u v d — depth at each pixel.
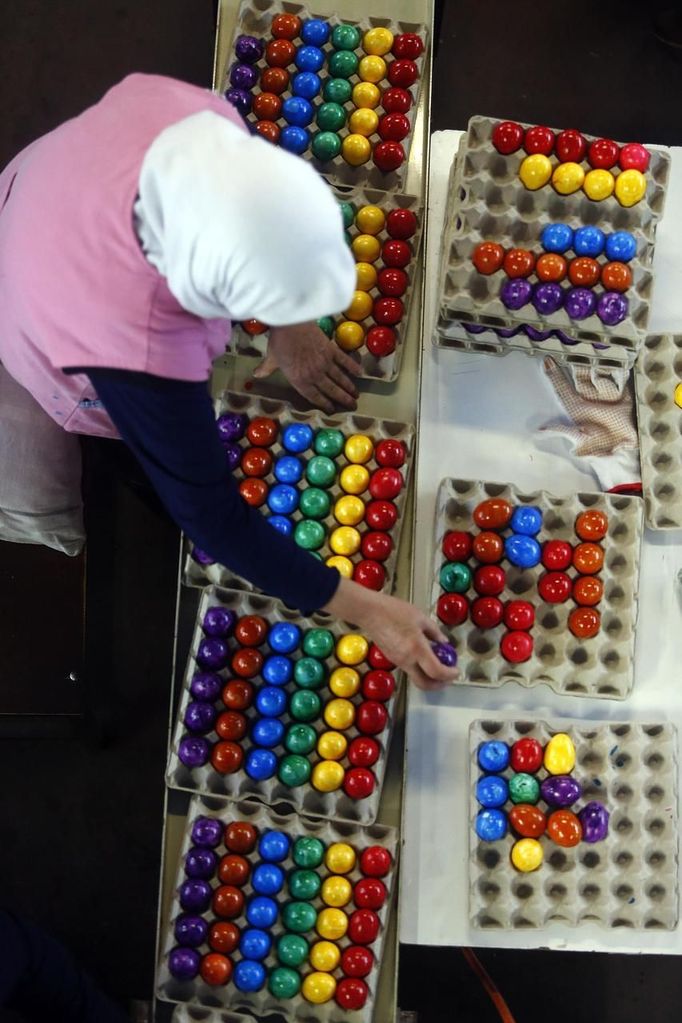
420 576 1.63
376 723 1.48
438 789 1.54
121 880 2.24
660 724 1.57
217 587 1.56
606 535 1.61
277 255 0.79
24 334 1.24
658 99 2.71
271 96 1.70
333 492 1.62
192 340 0.98
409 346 1.68
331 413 1.65
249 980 1.42
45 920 2.21
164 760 2.30
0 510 1.70
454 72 2.68
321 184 0.82
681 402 1.67
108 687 2.24
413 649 1.32
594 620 1.55
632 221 1.59
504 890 1.49
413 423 1.65
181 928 1.42
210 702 1.51
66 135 1.04
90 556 2.10
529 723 1.55
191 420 0.99
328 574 1.20
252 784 1.50
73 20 2.66
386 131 1.69
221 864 1.47
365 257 1.67
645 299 1.55
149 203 0.85
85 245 0.95
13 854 2.24
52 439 1.64
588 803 1.52
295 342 1.50
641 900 1.50
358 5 1.81
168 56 2.66
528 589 1.60
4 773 2.28
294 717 1.52
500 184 1.58
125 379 0.96
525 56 2.71
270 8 1.75
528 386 1.72
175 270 0.86
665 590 1.64
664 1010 2.22
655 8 2.74
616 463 1.67
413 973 2.21
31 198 1.04
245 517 1.10
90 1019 1.35
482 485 1.62
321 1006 1.44
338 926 1.44
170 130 0.84
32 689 2.31
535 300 1.55
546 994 2.21
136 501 2.41
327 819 1.50
